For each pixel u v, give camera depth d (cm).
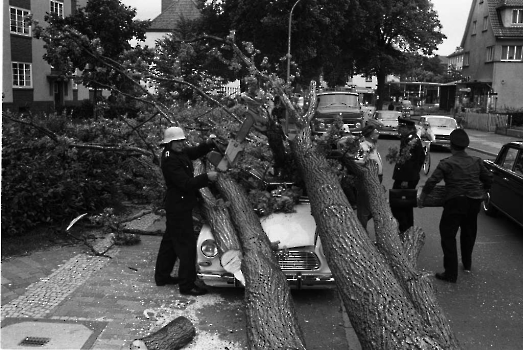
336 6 2838
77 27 2138
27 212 752
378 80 4500
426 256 769
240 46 2898
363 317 409
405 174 793
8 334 472
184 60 963
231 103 930
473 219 679
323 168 573
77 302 551
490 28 4378
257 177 646
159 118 906
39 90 2741
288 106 662
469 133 3278
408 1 4034
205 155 657
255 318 431
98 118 938
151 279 627
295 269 554
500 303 593
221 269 563
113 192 897
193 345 468
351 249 465
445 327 427
